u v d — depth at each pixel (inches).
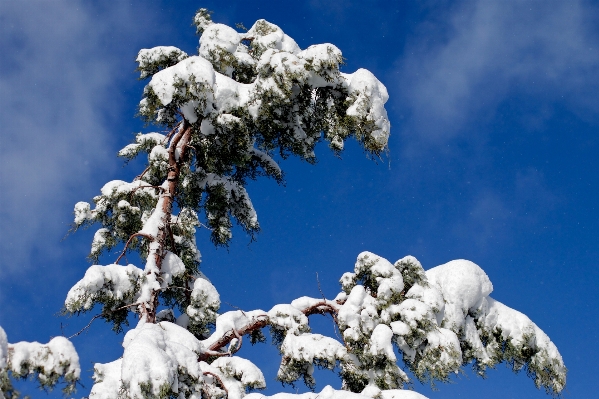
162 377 267.0
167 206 446.0
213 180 478.6
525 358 404.5
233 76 436.1
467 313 408.8
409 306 377.1
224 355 388.8
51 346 277.6
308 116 410.9
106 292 370.9
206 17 497.0
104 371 308.3
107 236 468.8
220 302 425.4
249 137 398.9
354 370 363.9
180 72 370.9
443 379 356.2
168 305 476.4
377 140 379.9
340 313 382.6
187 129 454.6
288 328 390.3
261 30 467.2
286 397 300.7
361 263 411.8
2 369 251.1
